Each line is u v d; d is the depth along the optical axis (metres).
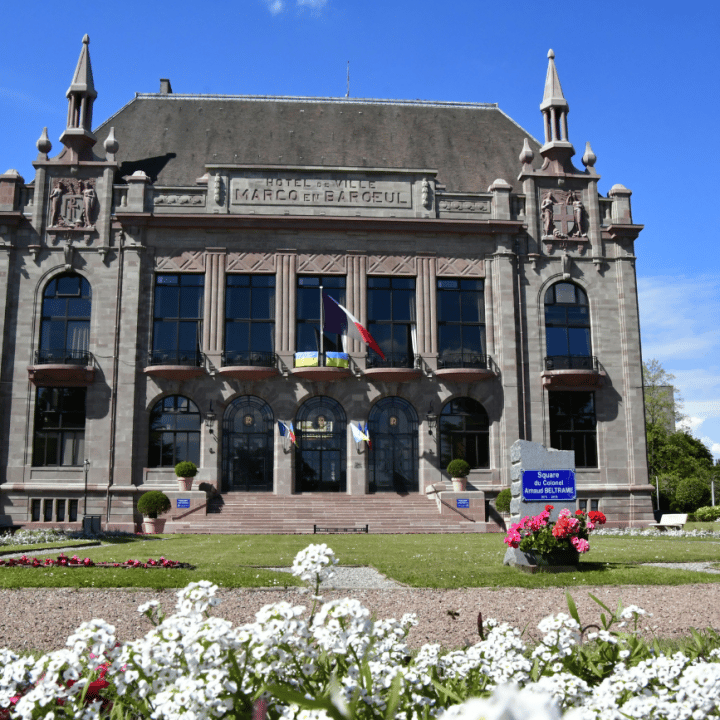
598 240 39.56
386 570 15.57
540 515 15.90
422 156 42.91
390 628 4.80
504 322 38.09
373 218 38.00
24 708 3.54
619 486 37.25
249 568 16.30
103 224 37.34
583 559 18.22
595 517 15.77
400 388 37.44
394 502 35.41
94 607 10.93
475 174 42.22
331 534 30.95
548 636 4.82
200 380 36.66
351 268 38.16
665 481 62.22
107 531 30.70
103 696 4.59
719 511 47.50
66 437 35.72
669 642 7.71
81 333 36.75
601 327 38.88
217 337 36.91
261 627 3.92
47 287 37.09
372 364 37.56
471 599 11.68
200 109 44.72
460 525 33.84
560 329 38.91
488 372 37.16
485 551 21.06
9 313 36.38
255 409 37.12
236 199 38.22
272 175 38.62
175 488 35.34
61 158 38.00
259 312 37.72
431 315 38.06
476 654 4.47
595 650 5.27
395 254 38.56
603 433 37.84
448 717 1.54
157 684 3.67
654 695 3.97
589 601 11.43
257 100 45.50
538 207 39.88
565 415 38.00
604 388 38.28
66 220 37.38
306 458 37.00
